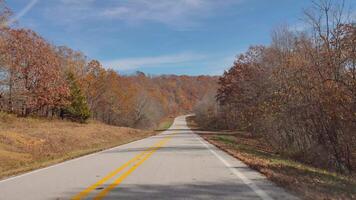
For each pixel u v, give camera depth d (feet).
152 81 643.04
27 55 142.00
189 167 43.47
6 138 78.18
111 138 134.62
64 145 92.32
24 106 152.35
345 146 66.90
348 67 62.34
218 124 268.21
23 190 29.43
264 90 123.65
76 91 185.37
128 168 42.83
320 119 71.56
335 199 24.79
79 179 34.88
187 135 158.92
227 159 53.31
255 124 114.21
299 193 26.63
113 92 260.42
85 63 226.17
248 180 33.22
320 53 68.74
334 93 62.39
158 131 230.07
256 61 164.96
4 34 130.62
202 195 26.40
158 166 44.57
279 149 93.71
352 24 61.93
